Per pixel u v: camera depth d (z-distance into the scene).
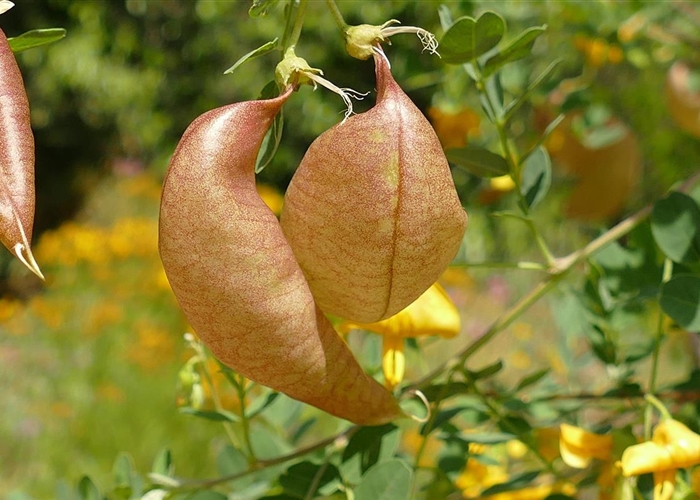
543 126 0.54
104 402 1.29
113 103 1.67
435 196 0.21
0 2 0.21
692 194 0.34
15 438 1.23
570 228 1.40
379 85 0.21
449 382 0.31
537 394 0.37
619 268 0.34
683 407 0.36
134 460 1.21
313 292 0.22
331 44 1.40
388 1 0.85
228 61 1.65
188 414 0.30
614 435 0.30
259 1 0.23
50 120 1.92
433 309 0.27
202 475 1.18
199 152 0.20
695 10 0.57
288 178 1.72
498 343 1.33
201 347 0.32
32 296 1.86
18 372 1.36
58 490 0.36
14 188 0.20
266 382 0.22
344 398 0.22
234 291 0.21
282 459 0.30
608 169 0.58
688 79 0.51
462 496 0.38
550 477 0.40
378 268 0.21
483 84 0.31
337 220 0.21
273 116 0.21
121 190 2.01
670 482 0.27
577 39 0.57
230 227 0.20
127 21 1.69
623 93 0.76
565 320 0.38
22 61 1.64
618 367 0.37
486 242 1.43
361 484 0.27
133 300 1.53
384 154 0.20
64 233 1.76
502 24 0.26
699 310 0.28
